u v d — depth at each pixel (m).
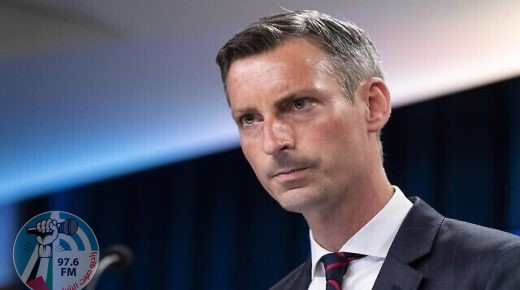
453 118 6.13
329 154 2.01
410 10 3.87
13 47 4.28
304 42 2.05
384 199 2.16
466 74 4.99
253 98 2.03
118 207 7.61
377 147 2.16
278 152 2.00
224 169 7.30
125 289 7.54
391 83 5.11
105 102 4.90
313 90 2.01
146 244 7.53
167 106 5.09
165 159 6.67
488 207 5.91
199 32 4.09
